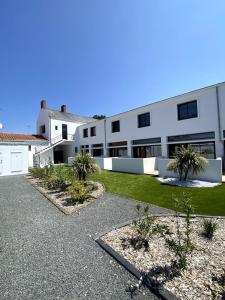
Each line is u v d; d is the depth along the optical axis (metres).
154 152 18.23
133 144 20.28
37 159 25.11
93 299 2.44
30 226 4.84
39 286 2.69
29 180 12.80
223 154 13.42
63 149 32.16
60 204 6.71
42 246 3.79
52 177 10.39
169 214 5.24
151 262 3.10
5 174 15.78
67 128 29.89
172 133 16.47
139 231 3.85
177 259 3.14
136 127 19.78
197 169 9.27
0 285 2.73
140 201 6.75
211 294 2.39
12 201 7.36
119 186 9.28
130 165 13.77
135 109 19.70
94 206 6.36
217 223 4.52
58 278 2.84
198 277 2.70
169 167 9.83
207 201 6.21
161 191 7.87
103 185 9.63
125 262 3.10
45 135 29.12
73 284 2.71
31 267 3.12
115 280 2.77
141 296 2.47
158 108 17.64
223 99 13.45
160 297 2.44
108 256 3.38
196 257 3.15
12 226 4.86
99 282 2.74
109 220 5.09
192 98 15.16
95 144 26.09
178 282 2.63
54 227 4.73
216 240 3.69
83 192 7.02
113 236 4.07
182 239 3.62
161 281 2.67
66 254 3.48
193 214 5.15
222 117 13.48
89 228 4.61
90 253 3.50
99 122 25.20
